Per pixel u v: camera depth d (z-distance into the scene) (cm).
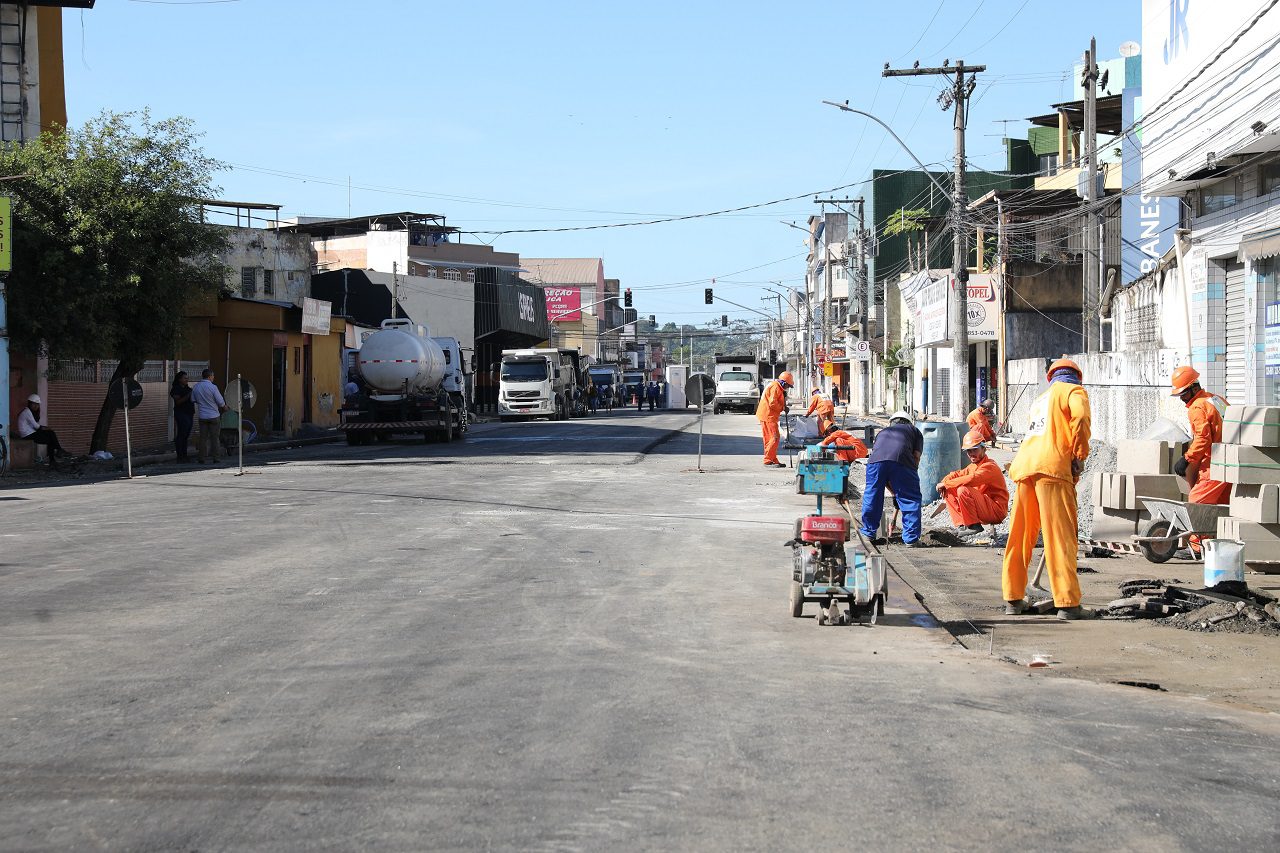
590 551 1292
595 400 8694
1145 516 1318
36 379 2855
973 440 1482
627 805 484
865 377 7481
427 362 3762
